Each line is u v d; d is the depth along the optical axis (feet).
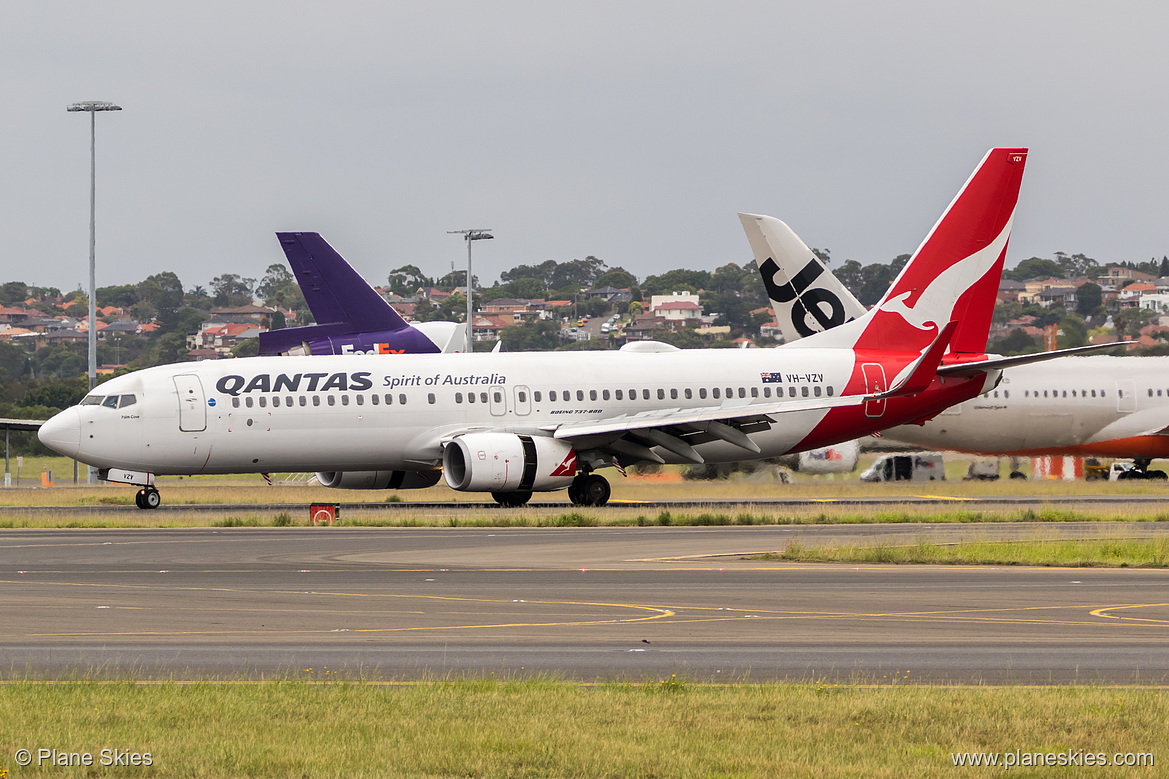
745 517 517.55
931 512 556.51
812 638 254.27
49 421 579.48
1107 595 314.14
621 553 409.69
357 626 268.00
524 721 176.65
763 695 194.70
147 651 238.68
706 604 299.38
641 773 154.10
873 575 353.72
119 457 578.25
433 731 171.22
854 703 188.03
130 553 406.82
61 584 333.62
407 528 496.64
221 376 595.88
